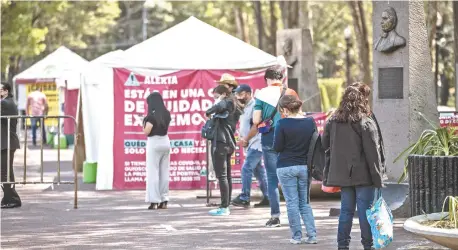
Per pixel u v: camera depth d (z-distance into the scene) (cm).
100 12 7931
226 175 2052
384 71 2036
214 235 1736
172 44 2684
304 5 5353
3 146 2198
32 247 1612
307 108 3256
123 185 2662
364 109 1421
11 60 6862
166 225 1889
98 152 2705
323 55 9025
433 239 1302
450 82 6388
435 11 4828
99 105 2886
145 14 9838
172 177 2658
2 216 2064
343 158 1418
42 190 2678
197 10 8456
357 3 4588
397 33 2005
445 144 1636
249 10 5906
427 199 1612
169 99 2647
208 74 2642
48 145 5144
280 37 3322
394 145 2009
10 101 2195
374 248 1446
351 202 1441
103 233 1783
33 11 5644
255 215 2041
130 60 2636
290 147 1568
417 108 2002
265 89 1773
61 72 4731
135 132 2652
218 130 2022
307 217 1605
